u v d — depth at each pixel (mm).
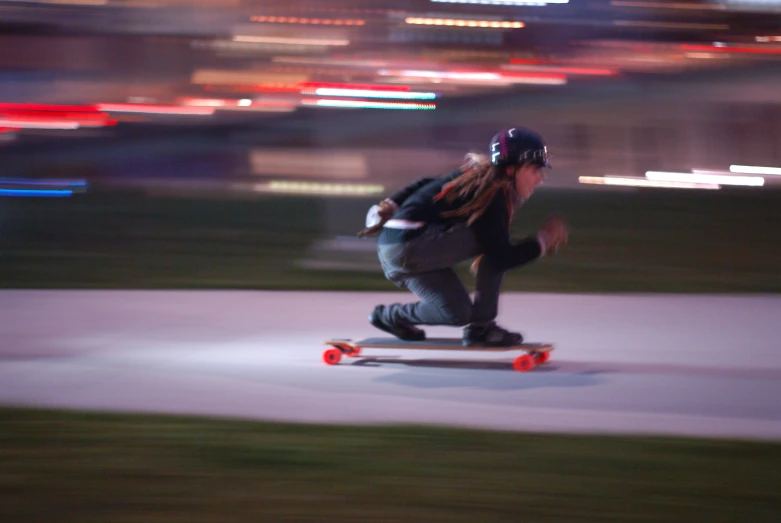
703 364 9406
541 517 5402
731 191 26594
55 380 8789
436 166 29109
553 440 6812
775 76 39531
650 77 40844
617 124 35656
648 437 6875
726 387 8508
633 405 7914
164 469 6211
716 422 7359
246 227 19531
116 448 6652
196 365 9414
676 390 8414
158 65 37812
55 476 6094
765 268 15547
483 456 6438
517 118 36531
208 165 29406
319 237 18266
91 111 35781
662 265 15898
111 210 21953
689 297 13008
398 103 36344
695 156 32750
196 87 36812
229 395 8250
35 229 19203
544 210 22953
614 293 13406
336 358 9469
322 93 34906
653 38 42594
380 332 10875
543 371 9172
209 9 37906
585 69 40406
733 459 6352
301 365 9438
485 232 8648
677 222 20984
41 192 25062
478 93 38969
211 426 7188
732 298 12906
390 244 8812
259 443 6734
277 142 31797
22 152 31672
